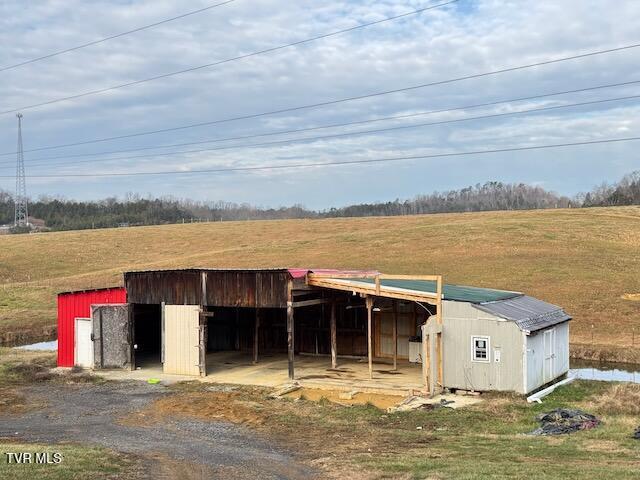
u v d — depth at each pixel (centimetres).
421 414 1933
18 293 5509
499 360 2194
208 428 1770
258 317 3180
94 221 17050
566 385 2389
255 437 1661
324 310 3141
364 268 5394
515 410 1980
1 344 4012
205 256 6900
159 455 1461
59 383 2508
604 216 7688
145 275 2756
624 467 1270
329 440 1625
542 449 1485
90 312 2841
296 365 2836
